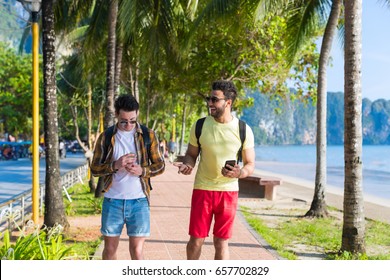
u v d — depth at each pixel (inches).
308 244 307.9
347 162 269.6
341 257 263.3
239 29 506.6
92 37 547.5
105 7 531.8
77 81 912.3
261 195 557.3
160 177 805.2
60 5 452.1
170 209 433.4
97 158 164.9
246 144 167.5
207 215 169.0
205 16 470.0
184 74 684.7
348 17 265.1
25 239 182.5
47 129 305.6
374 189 849.5
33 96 329.4
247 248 283.0
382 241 331.0
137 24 499.5
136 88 821.9
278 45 612.4
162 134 1657.2
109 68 485.1
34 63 325.7
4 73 1270.9
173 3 506.6
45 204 306.7
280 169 1473.9
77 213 402.3
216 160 165.2
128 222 166.6
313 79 641.0
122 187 165.0
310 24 466.6
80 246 276.8
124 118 163.2
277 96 695.7
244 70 663.8
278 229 361.1
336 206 540.4
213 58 629.0
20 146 1756.9
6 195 587.8
